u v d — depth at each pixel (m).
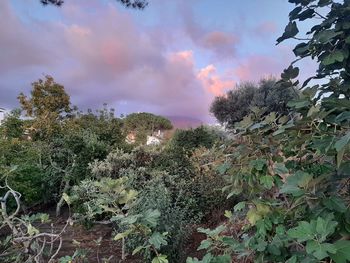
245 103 16.11
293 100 1.43
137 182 4.95
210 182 5.20
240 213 2.00
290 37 1.66
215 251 2.08
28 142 8.15
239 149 1.64
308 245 0.94
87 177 5.59
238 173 1.60
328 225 0.97
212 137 10.58
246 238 1.63
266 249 1.33
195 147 9.61
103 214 4.38
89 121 11.12
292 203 1.43
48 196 6.12
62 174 6.41
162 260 2.01
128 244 3.16
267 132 1.65
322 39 1.46
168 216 3.39
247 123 1.66
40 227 4.46
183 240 3.40
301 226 1.00
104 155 6.49
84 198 4.34
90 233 4.16
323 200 1.13
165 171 5.46
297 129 1.34
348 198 1.23
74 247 3.58
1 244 2.00
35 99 15.63
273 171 1.57
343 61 1.56
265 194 1.67
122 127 10.88
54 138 7.90
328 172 1.29
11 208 4.45
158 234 2.02
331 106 1.25
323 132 1.26
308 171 1.34
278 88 1.79
